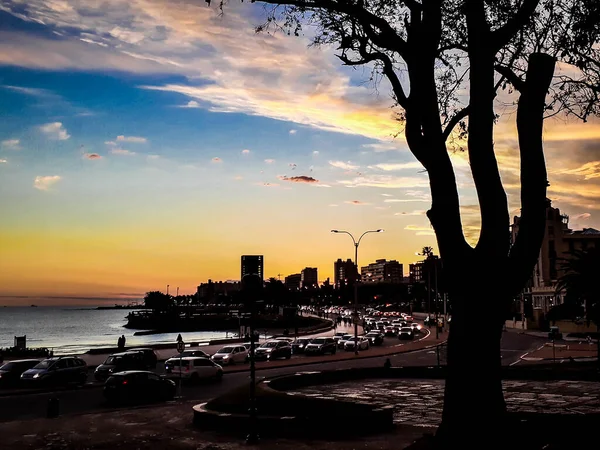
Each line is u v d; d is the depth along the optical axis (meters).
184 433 18.48
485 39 12.51
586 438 13.14
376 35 13.36
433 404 24.27
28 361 33.19
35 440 17.53
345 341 66.81
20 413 23.34
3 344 119.69
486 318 11.91
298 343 59.97
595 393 27.22
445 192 12.50
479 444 11.44
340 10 13.10
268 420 18.08
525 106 12.66
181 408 24.22
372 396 26.67
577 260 44.06
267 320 164.62
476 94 12.48
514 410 22.05
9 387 31.94
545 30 13.55
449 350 12.16
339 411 18.55
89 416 21.97
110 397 26.27
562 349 59.91
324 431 17.73
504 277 11.95
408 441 16.59
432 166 12.67
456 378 11.91
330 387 30.25
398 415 21.44
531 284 123.56
